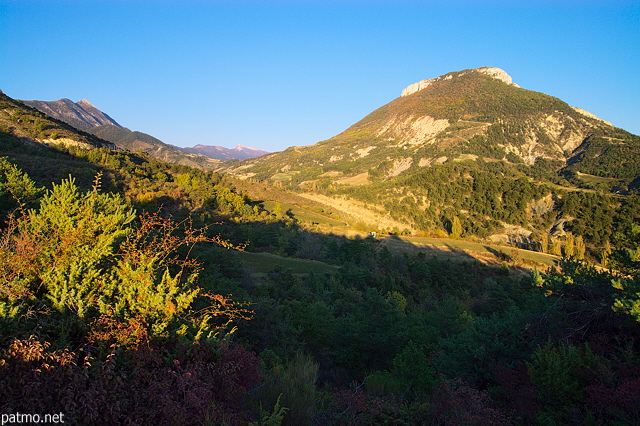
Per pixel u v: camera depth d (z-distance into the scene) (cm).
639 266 998
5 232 514
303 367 709
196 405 401
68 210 543
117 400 388
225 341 527
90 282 473
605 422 649
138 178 6544
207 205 6194
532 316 1091
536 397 744
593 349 852
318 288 3369
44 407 357
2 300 421
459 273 5144
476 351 1047
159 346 469
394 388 937
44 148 6969
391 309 1856
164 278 516
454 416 598
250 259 4334
